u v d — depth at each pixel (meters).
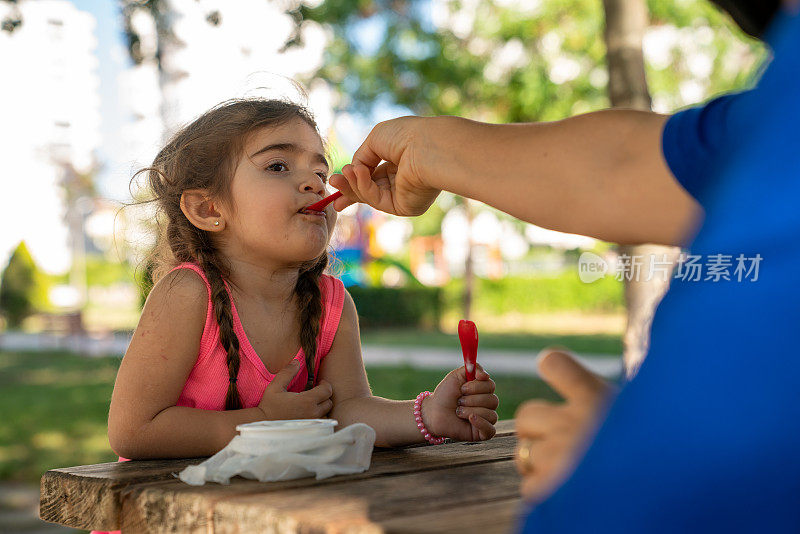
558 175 0.74
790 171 0.35
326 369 1.67
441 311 19.58
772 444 0.33
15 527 3.82
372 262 19.98
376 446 1.39
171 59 6.73
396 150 1.02
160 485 1.01
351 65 11.34
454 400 1.36
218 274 1.52
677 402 0.36
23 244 19.48
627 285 3.78
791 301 0.34
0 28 6.75
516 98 11.51
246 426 1.09
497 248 24.73
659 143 0.68
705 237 0.38
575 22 11.06
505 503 0.86
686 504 0.35
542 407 0.69
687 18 10.11
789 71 0.38
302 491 0.94
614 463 0.38
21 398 7.90
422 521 0.77
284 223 1.54
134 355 1.40
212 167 1.57
